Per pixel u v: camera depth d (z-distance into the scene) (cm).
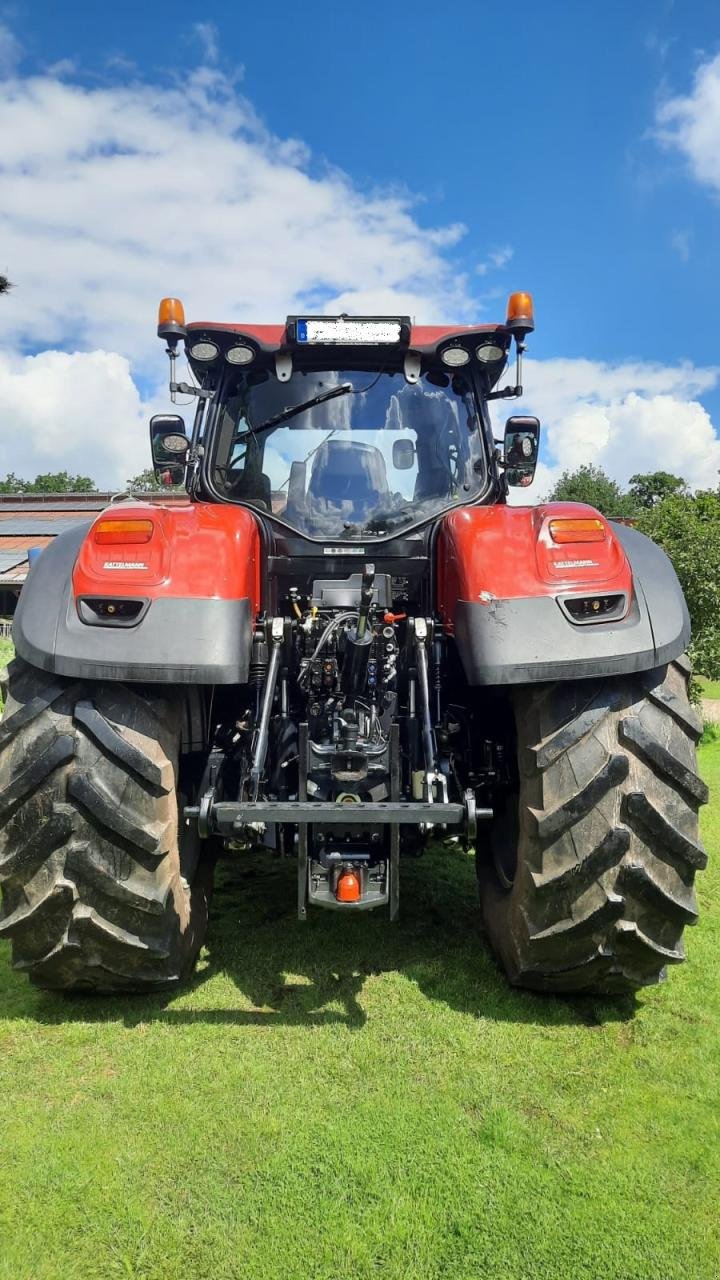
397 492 354
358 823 269
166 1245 181
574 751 250
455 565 278
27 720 248
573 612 254
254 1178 199
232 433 360
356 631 284
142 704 252
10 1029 264
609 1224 188
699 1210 192
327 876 262
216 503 354
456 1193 196
